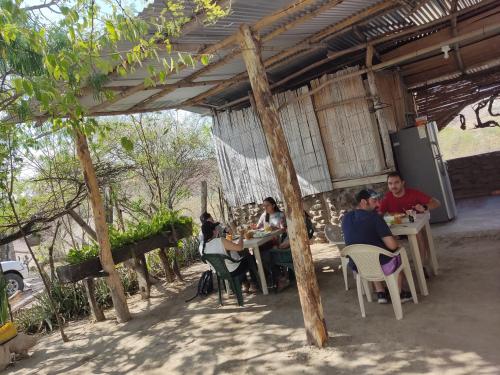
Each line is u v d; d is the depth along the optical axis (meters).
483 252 5.20
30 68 3.56
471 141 19.86
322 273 5.98
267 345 4.04
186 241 9.36
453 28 5.90
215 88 7.11
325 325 3.79
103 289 7.09
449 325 3.56
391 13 5.71
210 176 11.96
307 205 7.96
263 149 8.20
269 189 8.27
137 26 3.39
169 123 10.84
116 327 5.77
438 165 6.74
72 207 6.83
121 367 4.35
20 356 5.37
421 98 9.16
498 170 8.69
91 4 3.36
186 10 3.83
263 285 5.62
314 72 7.54
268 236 5.69
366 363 3.28
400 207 4.88
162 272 8.41
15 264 11.12
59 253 9.70
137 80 5.55
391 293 3.92
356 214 4.09
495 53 6.54
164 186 10.71
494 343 3.14
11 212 6.93
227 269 5.38
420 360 3.13
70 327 6.32
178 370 3.94
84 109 3.85
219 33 4.63
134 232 6.85
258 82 3.78
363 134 6.76
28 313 6.93
